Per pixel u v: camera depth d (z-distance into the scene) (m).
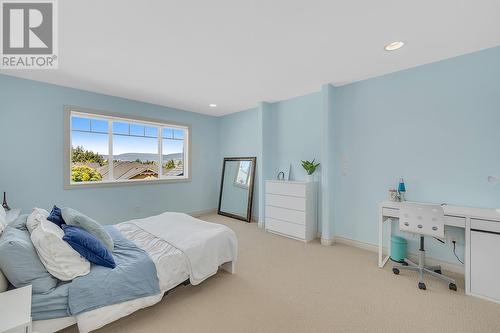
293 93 3.68
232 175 5.04
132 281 1.60
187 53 2.31
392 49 2.24
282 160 4.16
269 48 2.22
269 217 3.90
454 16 1.72
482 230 1.97
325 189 3.30
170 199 4.58
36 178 3.09
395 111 2.82
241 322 1.68
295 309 1.83
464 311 1.79
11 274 1.31
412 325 1.64
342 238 3.34
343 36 2.01
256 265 2.62
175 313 1.78
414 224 2.21
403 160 2.77
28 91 3.01
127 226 2.54
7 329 1.00
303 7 1.62
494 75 2.21
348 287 2.15
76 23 1.80
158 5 1.59
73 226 1.78
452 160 2.45
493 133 2.23
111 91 3.53
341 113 3.31
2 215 1.98
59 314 1.35
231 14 1.70
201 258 2.02
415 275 2.39
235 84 3.25
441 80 2.50
